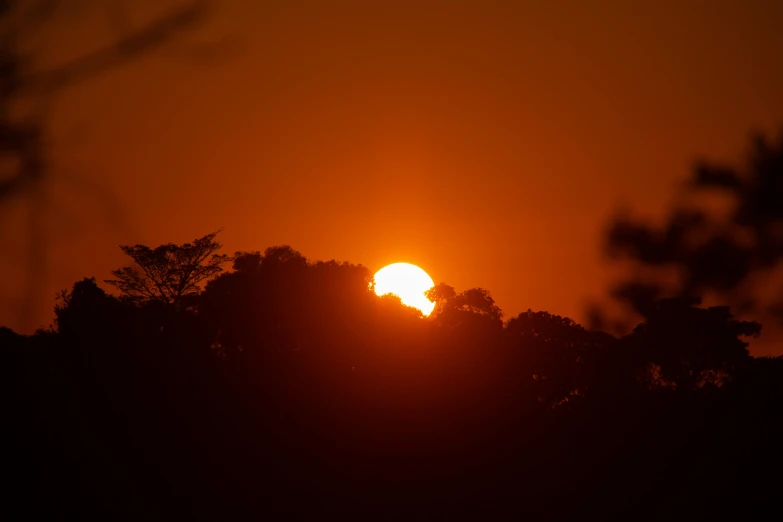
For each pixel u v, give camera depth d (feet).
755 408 372.99
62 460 456.04
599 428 458.50
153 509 448.24
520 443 602.44
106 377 546.26
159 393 580.30
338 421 631.97
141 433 523.29
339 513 488.85
